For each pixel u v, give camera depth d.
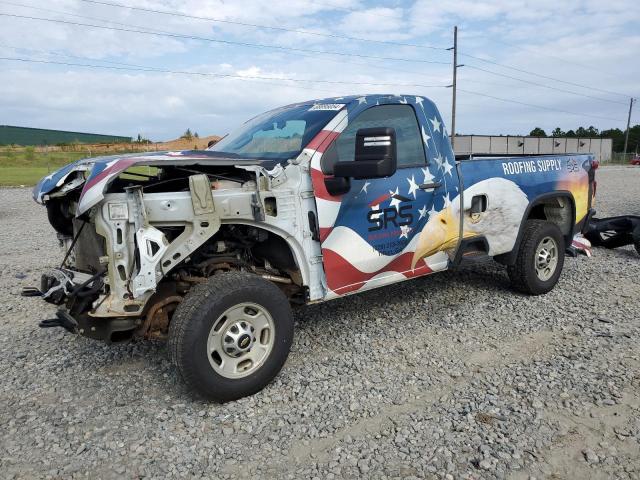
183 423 3.46
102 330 3.57
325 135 4.13
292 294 4.31
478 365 4.23
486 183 5.20
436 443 3.19
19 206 15.41
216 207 3.58
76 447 3.20
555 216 6.38
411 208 4.58
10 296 6.16
